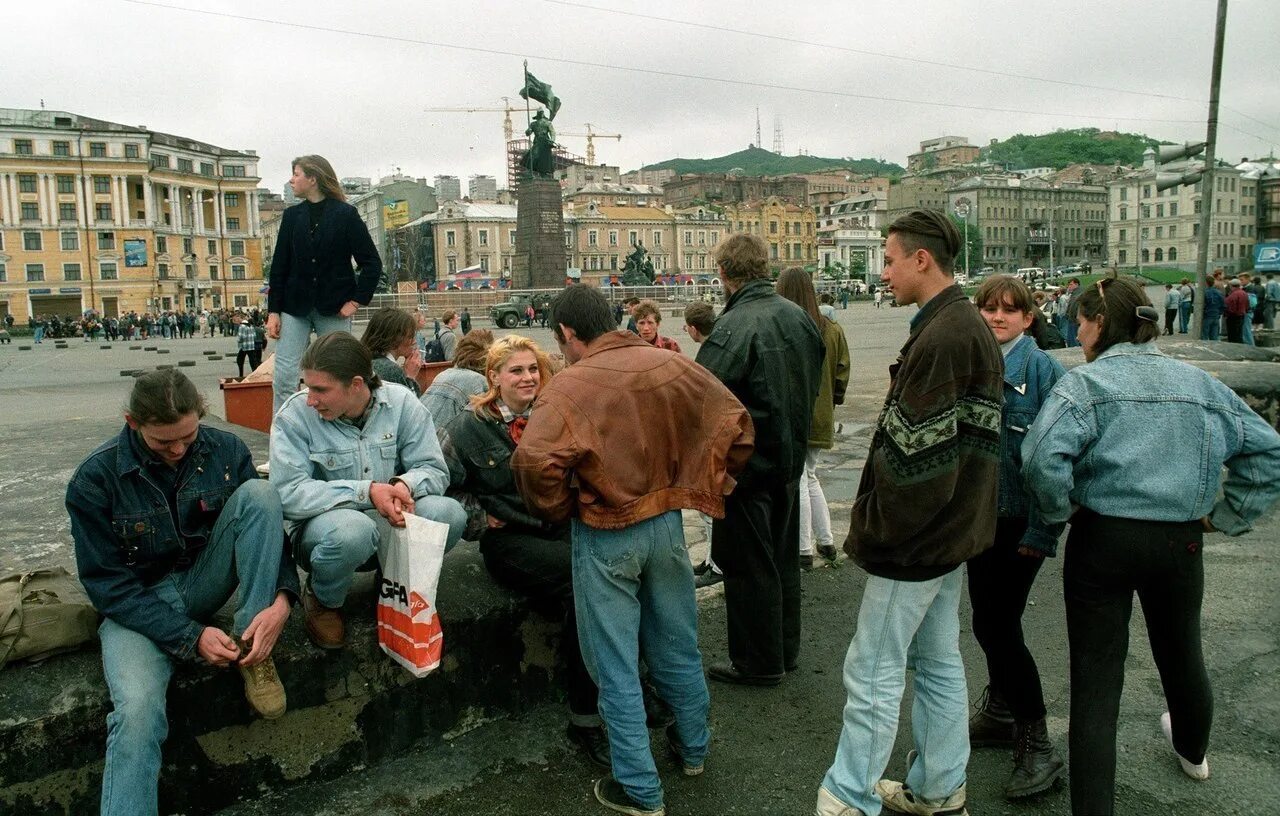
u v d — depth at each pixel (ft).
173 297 285.64
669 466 8.85
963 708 8.68
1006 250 443.32
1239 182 366.02
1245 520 8.14
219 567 8.82
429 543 9.04
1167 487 7.88
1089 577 8.16
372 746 10.04
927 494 7.76
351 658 9.78
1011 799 9.30
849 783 8.46
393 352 15.37
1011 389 9.37
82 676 8.69
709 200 476.13
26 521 16.06
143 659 8.26
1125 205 391.04
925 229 8.17
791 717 11.17
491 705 11.00
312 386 9.57
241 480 9.18
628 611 8.92
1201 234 44.45
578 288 9.34
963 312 8.03
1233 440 8.00
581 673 10.25
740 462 9.28
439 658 9.51
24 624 8.63
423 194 398.42
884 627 8.30
